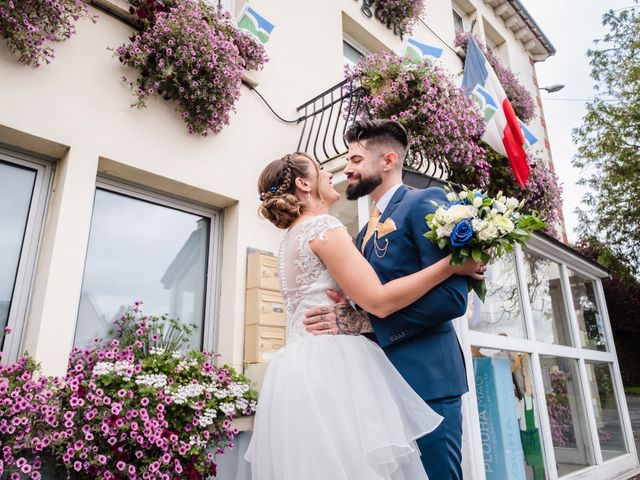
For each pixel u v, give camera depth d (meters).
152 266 2.76
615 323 13.32
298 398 1.17
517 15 8.56
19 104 2.21
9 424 1.68
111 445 1.83
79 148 2.38
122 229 2.68
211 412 2.16
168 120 2.82
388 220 1.39
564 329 3.98
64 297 2.18
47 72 2.34
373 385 1.20
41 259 2.27
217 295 3.00
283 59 3.85
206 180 2.93
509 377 2.94
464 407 2.45
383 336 1.23
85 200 2.35
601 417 4.23
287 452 1.12
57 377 1.89
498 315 3.06
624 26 8.94
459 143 3.41
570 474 3.29
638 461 4.57
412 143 3.21
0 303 2.14
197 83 2.77
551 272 4.07
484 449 2.66
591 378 4.29
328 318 1.32
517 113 6.90
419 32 6.14
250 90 3.43
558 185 4.95
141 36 2.71
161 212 2.90
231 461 2.43
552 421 3.27
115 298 2.54
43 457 1.84
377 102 3.31
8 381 1.75
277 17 3.96
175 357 2.33
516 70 8.52
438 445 1.17
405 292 1.14
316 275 1.37
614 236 9.03
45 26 2.25
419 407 1.16
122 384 2.00
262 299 2.87
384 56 3.59
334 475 1.04
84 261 2.33
